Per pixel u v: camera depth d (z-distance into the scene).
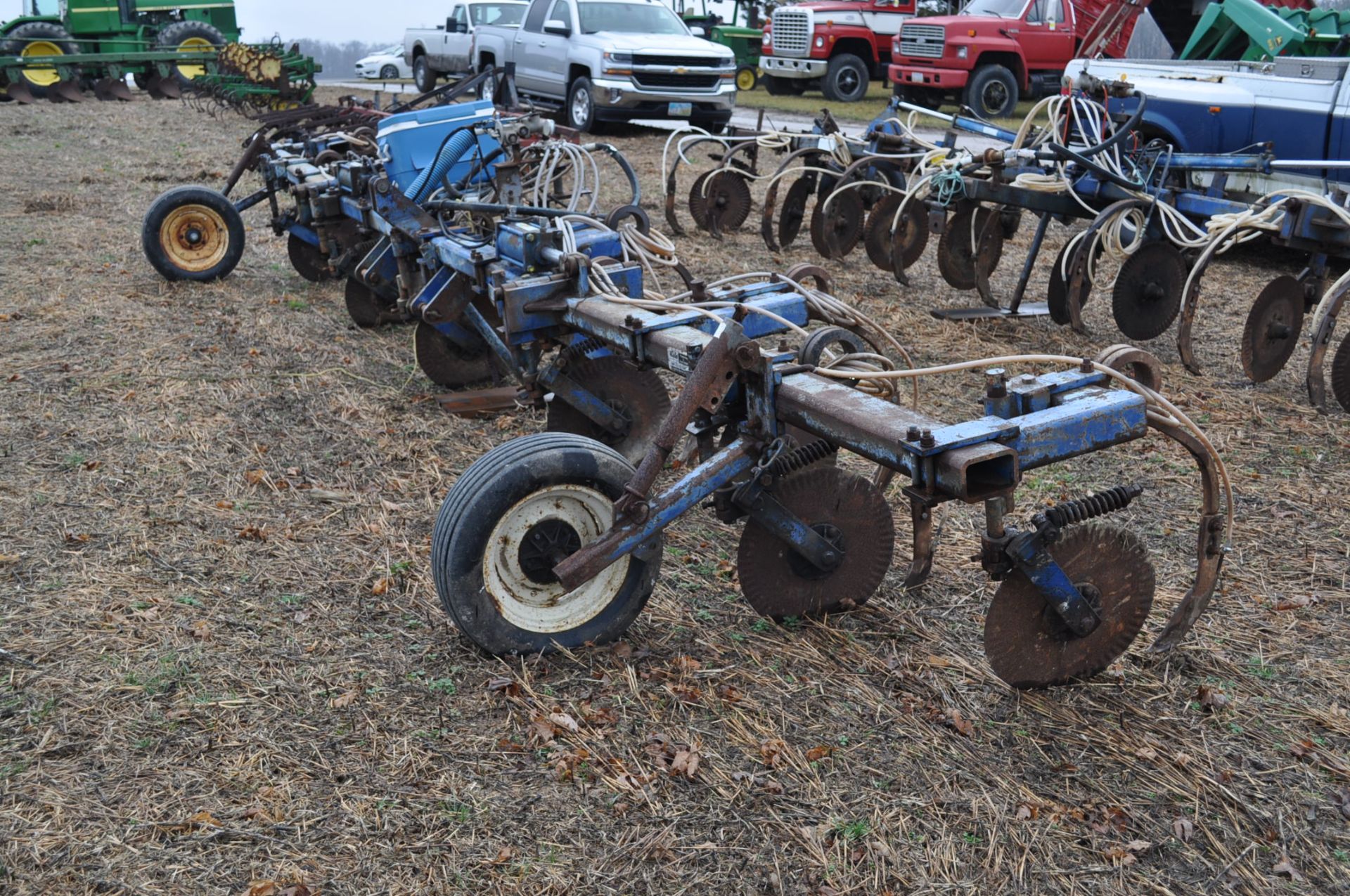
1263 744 3.36
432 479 5.17
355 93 26.02
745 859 2.83
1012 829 2.96
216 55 22.89
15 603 3.95
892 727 3.37
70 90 22.69
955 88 19.00
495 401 6.14
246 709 3.37
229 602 4.01
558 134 8.55
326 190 7.29
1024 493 5.10
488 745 3.24
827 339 4.38
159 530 4.56
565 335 4.90
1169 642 3.82
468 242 5.46
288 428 5.73
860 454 3.33
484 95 9.09
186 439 5.51
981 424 3.16
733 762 3.19
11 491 4.85
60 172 13.52
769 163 15.30
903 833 2.94
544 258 4.87
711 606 4.06
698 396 3.46
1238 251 10.76
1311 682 3.69
